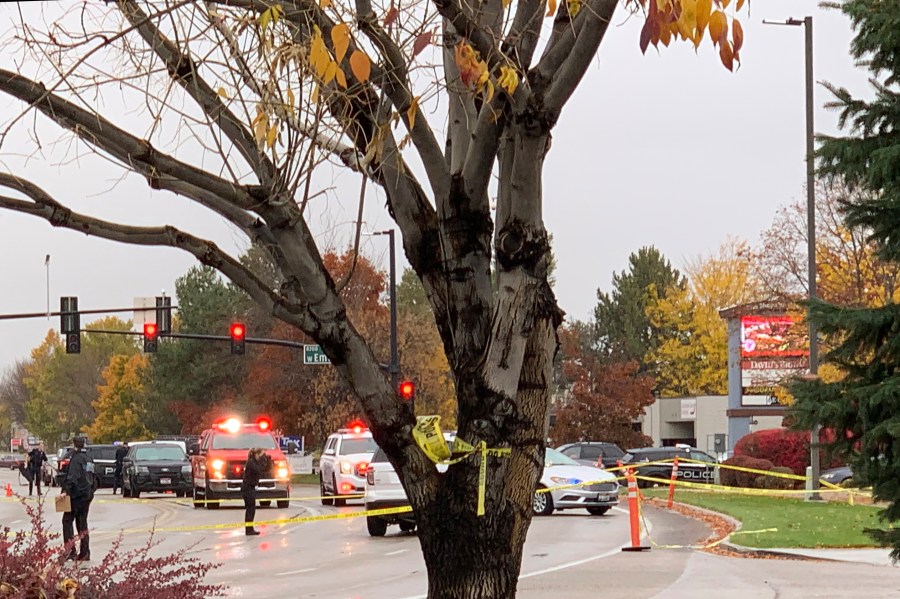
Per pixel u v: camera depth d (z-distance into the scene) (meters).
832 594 15.41
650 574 18.00
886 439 13.52
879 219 14.83
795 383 14.83
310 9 6.89
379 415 7.58
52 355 152.25
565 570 18.72
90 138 7.12
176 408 92.25
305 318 7.40
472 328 7.60
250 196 7.02
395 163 7.61
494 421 7.38
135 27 6.76
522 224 7.35
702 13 6.10
